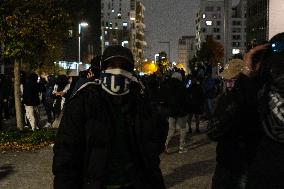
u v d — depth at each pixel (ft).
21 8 51.80
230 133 16.30
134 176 12.99
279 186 12.10
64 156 12.73
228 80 17.46
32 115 58.95
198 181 33.30
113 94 13.03
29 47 54.90
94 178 12.59
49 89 68.54
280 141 12.17
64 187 12.65
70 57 202.18
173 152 45.85
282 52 12.77
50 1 53.67
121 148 12.96
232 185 16.71
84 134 12.89
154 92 46.16
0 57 57.06
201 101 60.03
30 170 36.70
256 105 15.38
